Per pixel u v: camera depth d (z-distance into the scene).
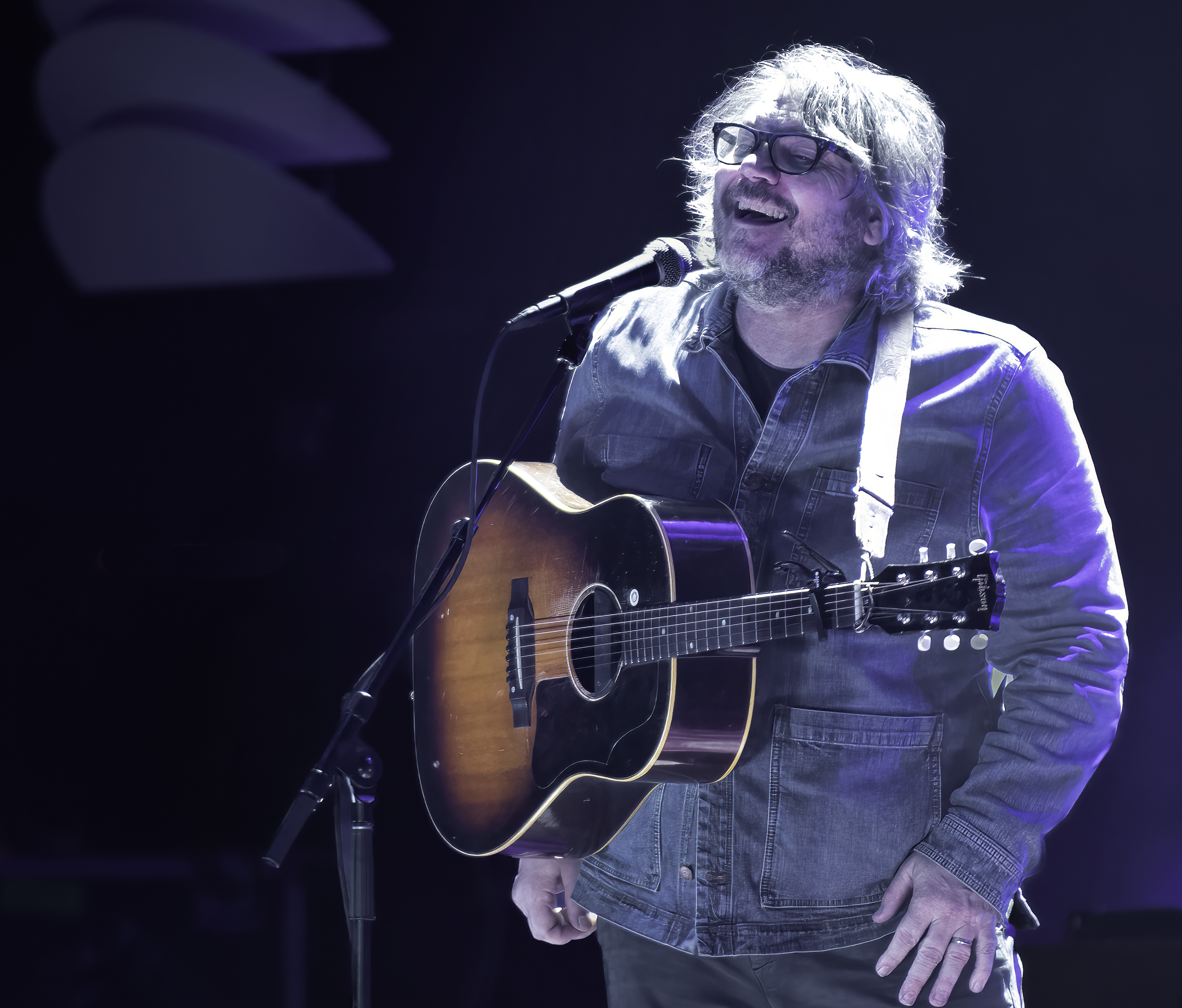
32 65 25.39
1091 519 7.81
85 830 26.58
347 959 23.39
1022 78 23.25
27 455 28.59
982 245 23.72
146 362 28.70
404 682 26.84
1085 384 23.38
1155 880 22.33
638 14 25.16
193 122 25.14
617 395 9.31
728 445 8.77
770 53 24.47
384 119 26.11
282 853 7.62
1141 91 22.83
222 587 27.88
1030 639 7.79
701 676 7.88
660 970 8.33
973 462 7.94
